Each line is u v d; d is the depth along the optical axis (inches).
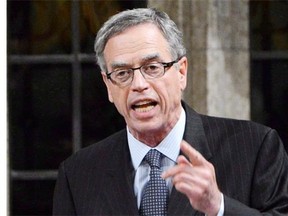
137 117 267.3
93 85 521.7
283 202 274.1
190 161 253.0
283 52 518.9
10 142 518.9
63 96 522.0
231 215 254.1
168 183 274.4
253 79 518.9
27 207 522.3
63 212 289.1
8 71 518.6
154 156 277.4
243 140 282.2
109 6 518.9
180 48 271.3
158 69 265.6
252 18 518.9
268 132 285.0
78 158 292.7
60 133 522.6
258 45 519.2
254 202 275.7
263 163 278.1
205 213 255.8
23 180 522.3
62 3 521.0
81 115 522.0
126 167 280.7
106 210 279.7
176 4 483.5
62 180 292.7
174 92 269.4
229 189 275.3
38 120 522.0
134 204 276.2
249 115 497.7
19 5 519.8
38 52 520.7
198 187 245.6
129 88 265.9
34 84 521.0
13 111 520.4
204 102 487.8
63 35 521.0
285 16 518.9
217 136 283.3
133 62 264.7
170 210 271.0
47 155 522.3
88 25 520.1
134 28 266.2
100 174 285.3
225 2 488.7
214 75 488.1
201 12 485.4
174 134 277.3
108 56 268.1
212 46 487.2
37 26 520.7
